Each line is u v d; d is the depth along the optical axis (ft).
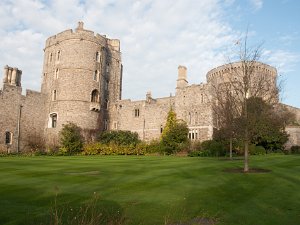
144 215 27.96
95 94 155.22
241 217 27.55
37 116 149.89
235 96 70.03
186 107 146.61
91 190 37.86
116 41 184.96
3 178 46.57
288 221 26.50
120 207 30.25
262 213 28.73
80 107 147.13
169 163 72.33
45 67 160.04
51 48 158.92
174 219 26.89
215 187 40.11
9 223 25.30
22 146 141.49
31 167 62.23
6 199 32.91
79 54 150.00
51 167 62.64
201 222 26.21
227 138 104.17
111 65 177.37
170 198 34.06
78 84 148.25
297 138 144.15
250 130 57.62
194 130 140.97
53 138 142.31
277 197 34.65
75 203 31.50
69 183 42.60
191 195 35.58
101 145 133.90
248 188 39.52
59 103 148.15
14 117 139.54
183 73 154.30
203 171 55.42
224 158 90.12
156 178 47.09
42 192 36.37
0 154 114.42
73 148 127.03
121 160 84.79
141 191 37.63
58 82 150.61
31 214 27.63
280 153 120.57
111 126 172.04
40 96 152.66
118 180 45.21
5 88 137.28
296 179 45.52
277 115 117.50
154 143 135.03
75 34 150.92
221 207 30.66
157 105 157.58
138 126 161.89
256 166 62.95
